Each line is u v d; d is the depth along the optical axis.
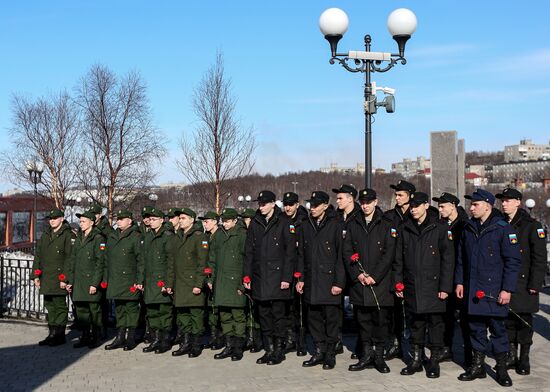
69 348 8.44
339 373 6.73
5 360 7.70
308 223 7.24
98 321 8.55
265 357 7.36
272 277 7.27
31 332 9.64
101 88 23.17
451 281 6.50
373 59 9.51
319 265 7.00
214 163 21.73
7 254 19.03
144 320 9.52
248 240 7.53
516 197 6.68
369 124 9.45
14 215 27.20
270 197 7.43
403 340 8.48
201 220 8.67
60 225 8.98
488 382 6.22
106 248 8.48
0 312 10.95
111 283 8.30
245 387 6.22
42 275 8.73
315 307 7.16
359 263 6.74
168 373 6.91
